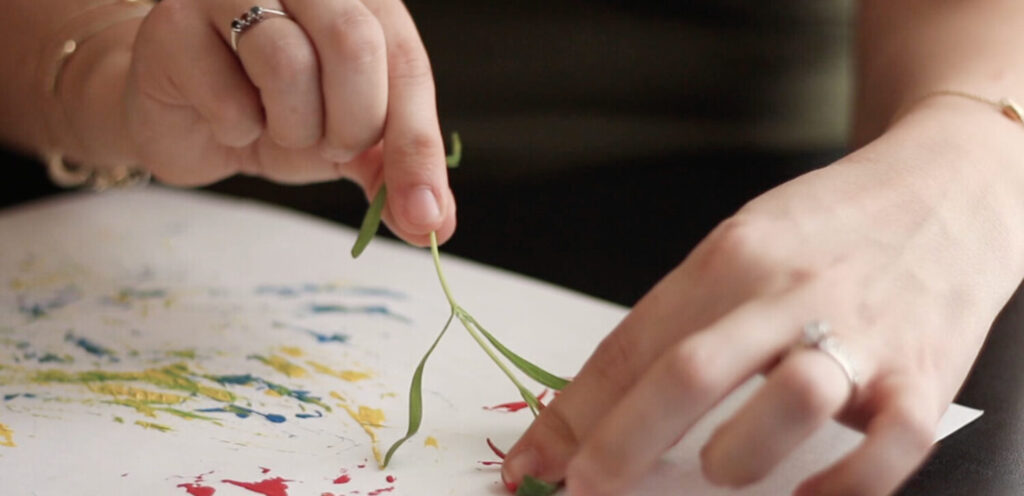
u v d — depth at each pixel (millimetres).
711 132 962
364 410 619
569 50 1073
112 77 779
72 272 758
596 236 793
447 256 769
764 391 517
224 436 601
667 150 929
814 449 570
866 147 625
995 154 621
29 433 603
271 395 632
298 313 705
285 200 876
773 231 565
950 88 676
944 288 563
